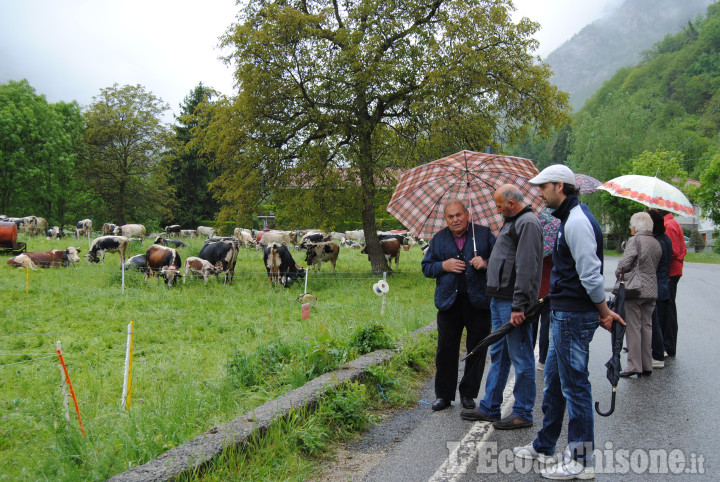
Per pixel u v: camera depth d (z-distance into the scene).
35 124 47.59
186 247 29.84
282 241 35.69
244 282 16.72
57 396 5.66
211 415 4.62
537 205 5.68
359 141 18.89
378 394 5.39
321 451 4.09
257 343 8.29
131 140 46.53
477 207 5.77
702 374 6.24
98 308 11.43
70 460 3.69
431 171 5.55
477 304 4.87
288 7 18.31
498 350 4.70
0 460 3.98
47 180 48.91
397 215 5.79
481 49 18.97
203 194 53.06
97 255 19.48
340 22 20.66
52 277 15.53
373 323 6.88
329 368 5.57
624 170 48.75
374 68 17.81
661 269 6.67
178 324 10.06
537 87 19.34
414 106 18.12
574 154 56.06
